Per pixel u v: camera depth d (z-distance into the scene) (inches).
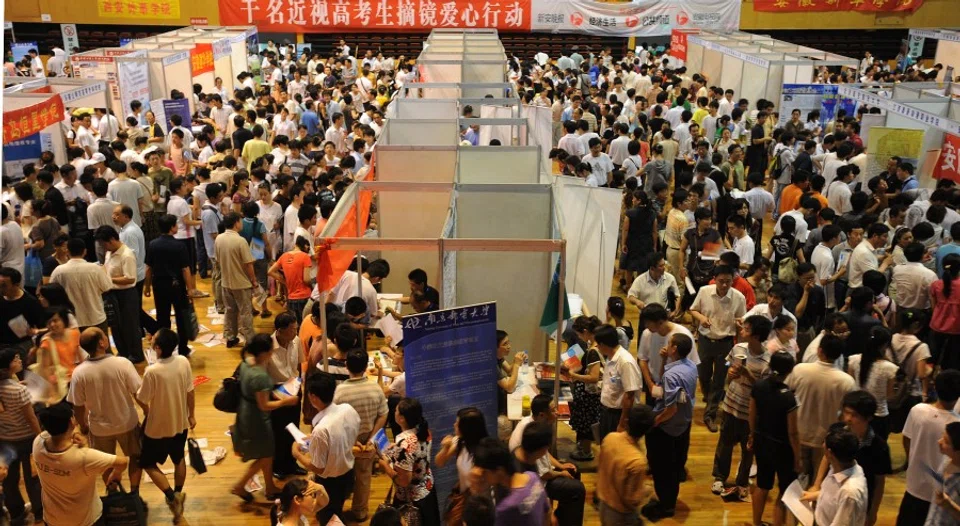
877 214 359.3
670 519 224.7
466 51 596.1
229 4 917.2
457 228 290.8
